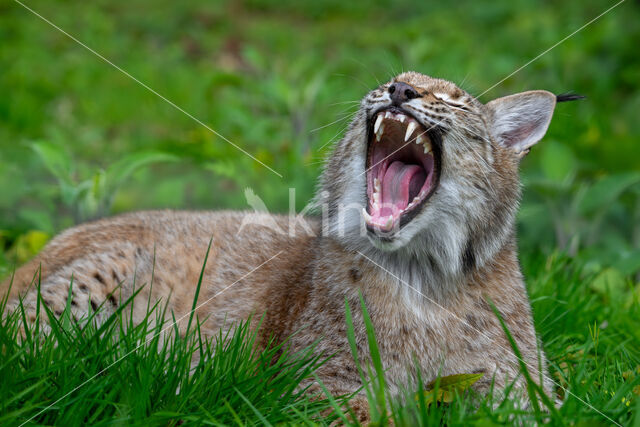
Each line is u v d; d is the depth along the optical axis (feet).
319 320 25.63
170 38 99.60
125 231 30.55
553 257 37.24
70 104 72.23
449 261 25.43
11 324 25.45
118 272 29.04
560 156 41.68
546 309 32.17
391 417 21.27
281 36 100.99
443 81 27.71
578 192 41.27
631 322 31.78
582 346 28.91
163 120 70.59
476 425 20.26
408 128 25.23
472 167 26.09
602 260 39.24
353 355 22.65
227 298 28.58
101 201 38.27
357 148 26.91
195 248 30.07
